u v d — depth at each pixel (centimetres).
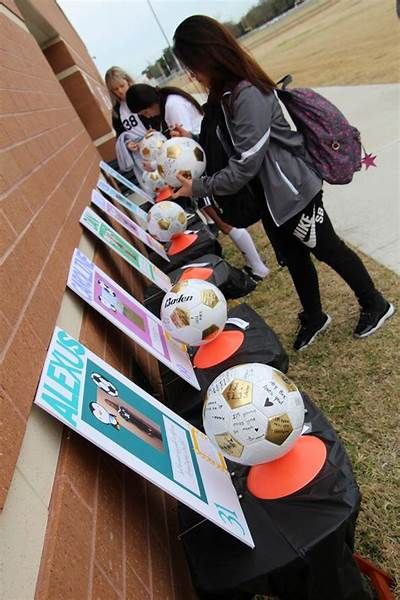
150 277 293
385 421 242
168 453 146
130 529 142
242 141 237
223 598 138
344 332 310
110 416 140
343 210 459
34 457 118
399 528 195
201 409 198
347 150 249
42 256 188
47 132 312
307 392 279
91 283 216
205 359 218
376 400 255
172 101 437
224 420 145
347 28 1605
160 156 332
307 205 255
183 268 330
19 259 165
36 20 789
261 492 149
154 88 461
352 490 141
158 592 136
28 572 97
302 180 249
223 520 133
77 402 134
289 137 248
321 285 365
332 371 287
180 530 155
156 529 157
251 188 264
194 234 373
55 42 929
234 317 238
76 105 970
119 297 228
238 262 488
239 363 209
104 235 291
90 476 137
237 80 236
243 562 135
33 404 129
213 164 275
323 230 268
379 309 294
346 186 502
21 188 205
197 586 138
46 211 224
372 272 349
